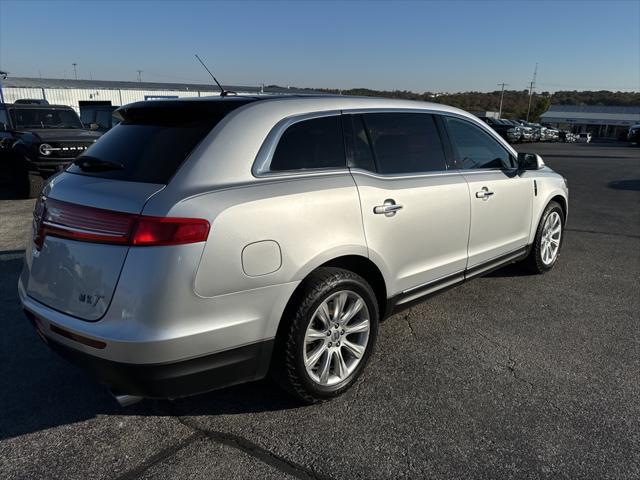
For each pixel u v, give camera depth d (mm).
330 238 2850
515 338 3877
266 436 2721
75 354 2482
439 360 3533
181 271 2314
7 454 2580
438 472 2449
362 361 3148
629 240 6934
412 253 3459
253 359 2645
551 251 5398
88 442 2682
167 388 2430
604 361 3525
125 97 39312
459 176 3900
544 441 2668
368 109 3354
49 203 2697
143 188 2463
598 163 18328
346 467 2486
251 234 2504
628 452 2582
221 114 2744
